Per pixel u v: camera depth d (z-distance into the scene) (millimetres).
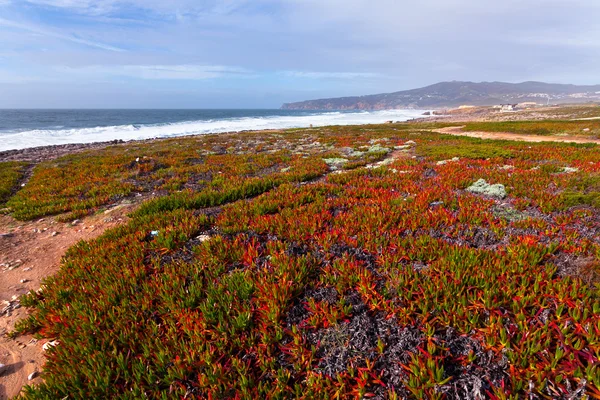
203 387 3744
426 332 4027
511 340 3795
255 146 28734
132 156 23203
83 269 6527
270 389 3699
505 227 7113
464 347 3824
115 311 5121
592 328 3639
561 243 5793
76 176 16891
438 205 8938
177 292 5293
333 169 17297
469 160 15938
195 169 17859
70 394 3799
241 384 3643
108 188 14047
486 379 3410
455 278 4883
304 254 6430
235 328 4512
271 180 13570
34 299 5980
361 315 4496
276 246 6586
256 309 4848
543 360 3449
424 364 3590
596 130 31125
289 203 9727
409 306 4512
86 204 12047
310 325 4484
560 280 4617
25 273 7242
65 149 34875
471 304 4414
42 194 13742
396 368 3732
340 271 5492
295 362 3984
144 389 3836
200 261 6246
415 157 19172
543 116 80375
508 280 4797
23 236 9430
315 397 3494
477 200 9070
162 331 4660
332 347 4086
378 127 53719
